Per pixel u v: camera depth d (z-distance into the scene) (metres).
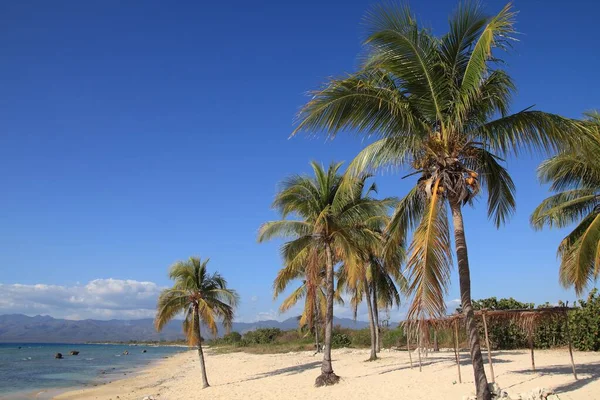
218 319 23.64
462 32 9.96
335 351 37.06
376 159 10.45
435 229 9.07
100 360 59.31
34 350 94.31
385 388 15.36
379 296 27.30
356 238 19.08
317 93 9.59
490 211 12.03
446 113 10.30
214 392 20.38
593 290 24.88
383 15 9.38
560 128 9.48
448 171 9.59
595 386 11.79
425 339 8.86
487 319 15.07
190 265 23.09
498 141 10.12
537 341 26.80
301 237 19.80
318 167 18.97
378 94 9.91
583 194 17.41
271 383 20.91
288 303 27.39
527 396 10.87
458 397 12.58
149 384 29.02
